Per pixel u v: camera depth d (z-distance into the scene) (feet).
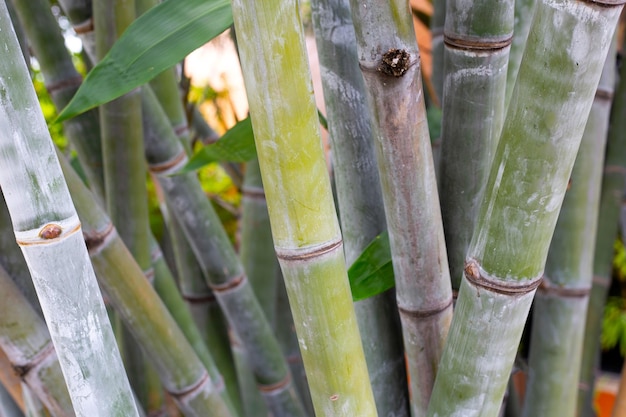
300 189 2.70
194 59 8.16
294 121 2.60
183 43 3.35
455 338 3.10
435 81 5.56
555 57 2.54
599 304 6.26
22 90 2.53
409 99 2.98
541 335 5.09
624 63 5.57
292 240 2.78
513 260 2.85
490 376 3.09
